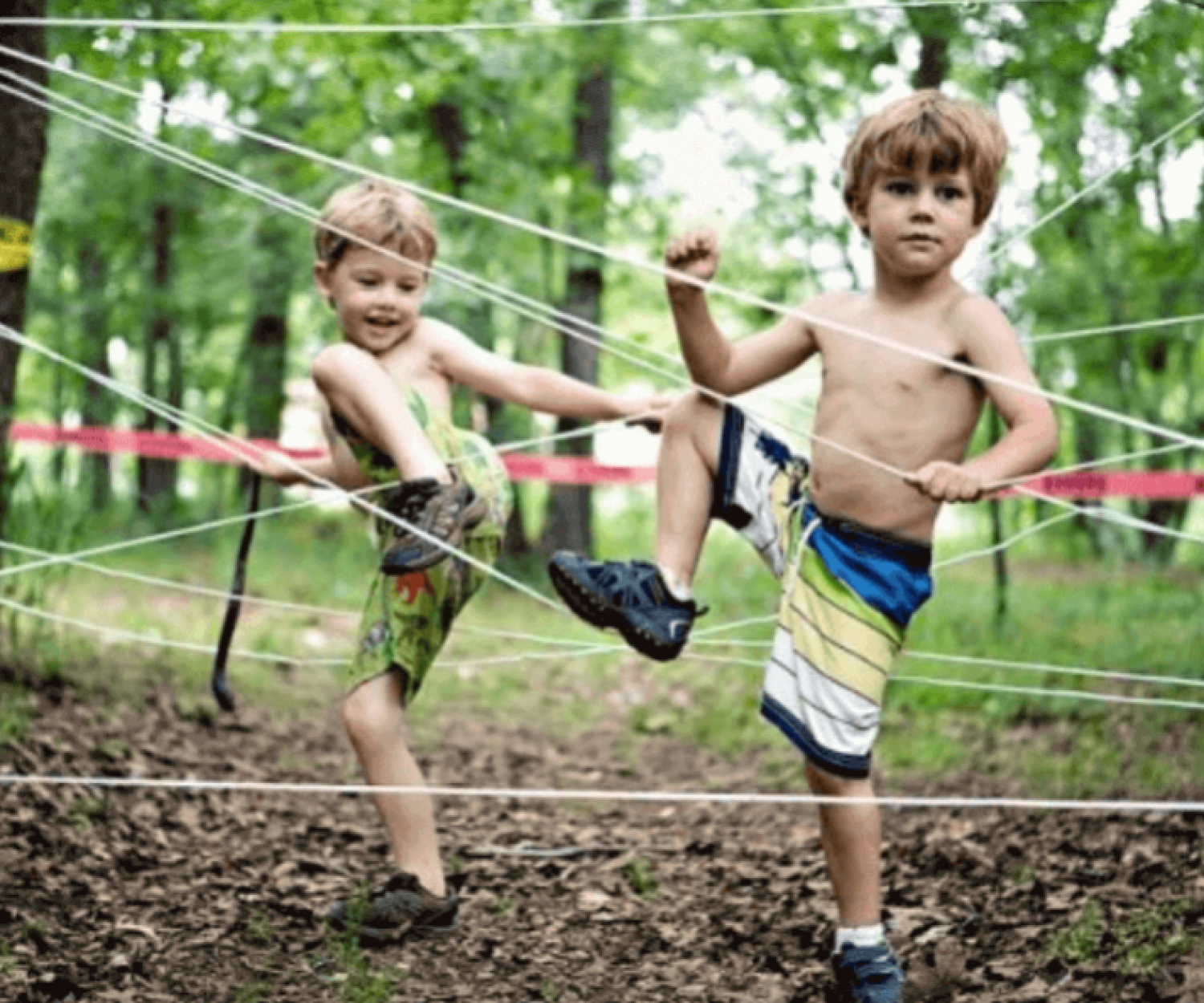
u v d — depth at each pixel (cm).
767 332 386
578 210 1238
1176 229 1050
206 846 523
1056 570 1686
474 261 1331
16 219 615
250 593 1255
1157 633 967
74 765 600
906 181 359
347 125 996
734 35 1141
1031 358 1264
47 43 755
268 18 820
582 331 1412
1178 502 1473
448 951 425
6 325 632
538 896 488
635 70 1415
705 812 636
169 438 755
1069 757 695
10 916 414
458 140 1283
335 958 409
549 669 1051
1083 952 399
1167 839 511
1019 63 956
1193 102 966
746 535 393
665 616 373
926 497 361
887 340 350
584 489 1535
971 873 501
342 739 780
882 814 615
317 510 1669
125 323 1642
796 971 411
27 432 757
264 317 1683
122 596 1160
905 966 405
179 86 1038
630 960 423
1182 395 1583
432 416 452
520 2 984
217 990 380
